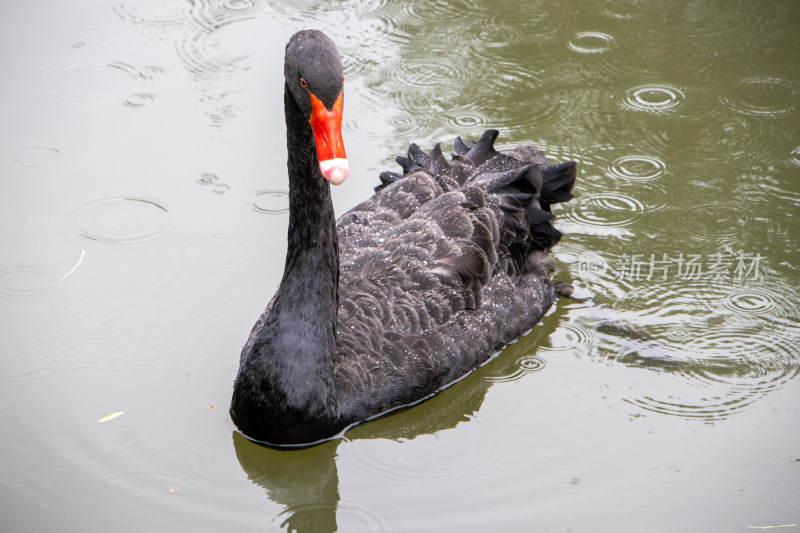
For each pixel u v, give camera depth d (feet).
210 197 21.97
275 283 19.92
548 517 14.97
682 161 22.91
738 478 15.72
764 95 24.80
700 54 26.27
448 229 18.19
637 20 27.66
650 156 23.08
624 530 14.73
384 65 26.03
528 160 20.93
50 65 25.64
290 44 14.61
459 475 15.92
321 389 16.15
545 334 19.27
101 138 23.43
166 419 16.83
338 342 16.79
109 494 15.24
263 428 16.21
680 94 24.89
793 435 16.61
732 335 18.97
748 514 15.03
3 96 24.45
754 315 19.38
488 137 20.77
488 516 15.01
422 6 28.37
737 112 24.25
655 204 21.91
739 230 21.22
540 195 20.20
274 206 21.81
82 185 22.09
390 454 16.44
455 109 24.58
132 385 17.48
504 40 26.99
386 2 28.48
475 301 17.94
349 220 19.04
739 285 20.06
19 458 15.81
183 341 18.51
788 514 15.03
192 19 27.73
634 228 21.42
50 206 21.48
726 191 22.11
